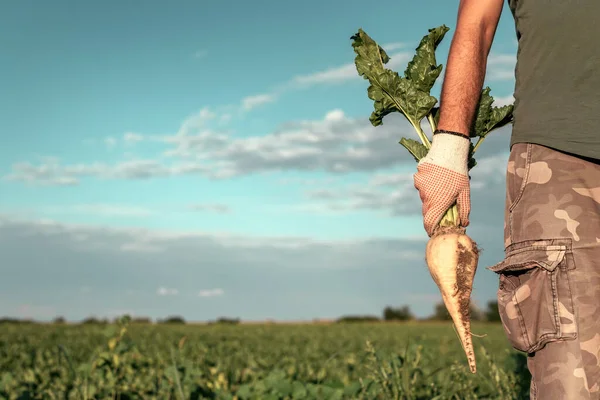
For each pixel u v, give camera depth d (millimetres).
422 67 2875
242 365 8188
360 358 8391
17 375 6488
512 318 2520
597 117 2424
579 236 2396
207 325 30203
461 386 4719
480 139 2949
